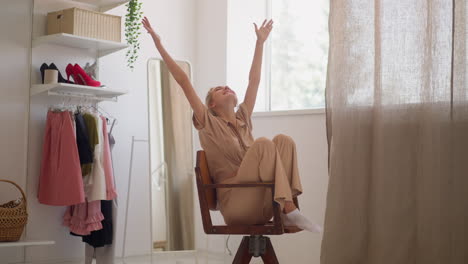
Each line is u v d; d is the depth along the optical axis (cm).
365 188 304
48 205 384
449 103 279
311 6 441
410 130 294
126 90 392
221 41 456
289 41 454
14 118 375
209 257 436
